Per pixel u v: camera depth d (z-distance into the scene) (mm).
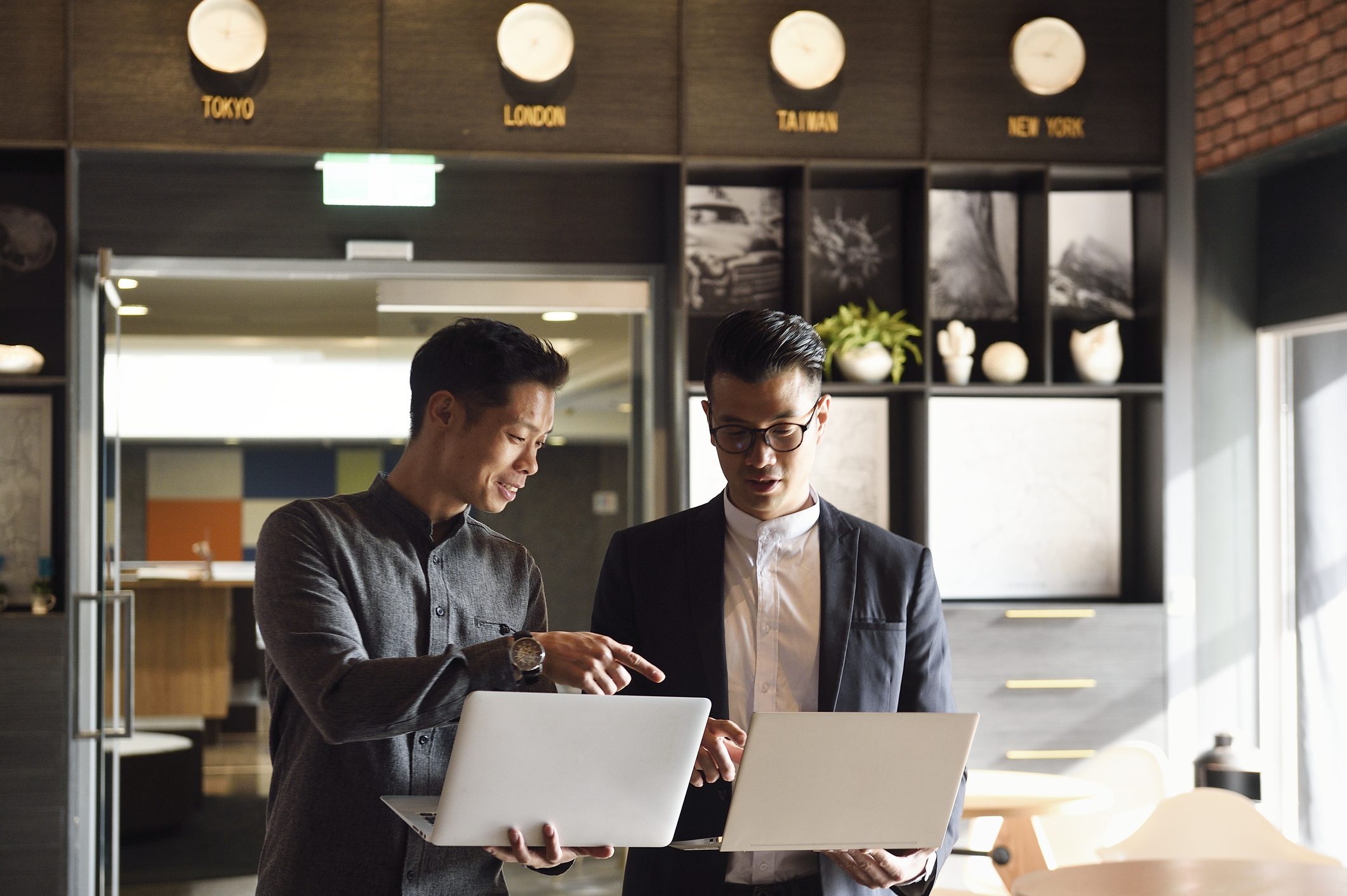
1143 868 2588
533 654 1563
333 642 1643
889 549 2066
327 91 4398
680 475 4512
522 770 1428
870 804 1559
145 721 7637
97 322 4332
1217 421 4781
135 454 12109
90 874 4391
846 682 1966
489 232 4773
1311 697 4660
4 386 4383
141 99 4312
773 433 1907
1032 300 4785
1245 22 4500
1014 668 4605
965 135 4664
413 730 1574
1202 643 4746
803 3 4605
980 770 4086
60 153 4340
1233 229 4785
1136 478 4906
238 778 7574
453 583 1872
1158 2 4773
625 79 4527
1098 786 3736
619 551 2113
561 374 1831
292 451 12289
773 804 1523
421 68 4438
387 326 4707
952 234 4883
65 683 4223
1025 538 4848
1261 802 4484
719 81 4551
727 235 4777
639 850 2008
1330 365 4562
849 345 4562
